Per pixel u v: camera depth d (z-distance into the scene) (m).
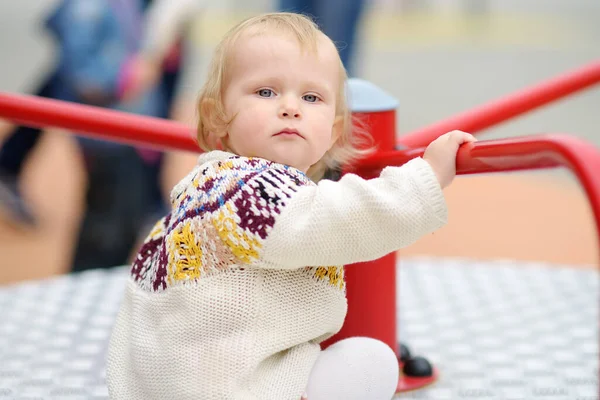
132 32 3.08
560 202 4.75
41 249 3.97
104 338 2.06
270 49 1.27
